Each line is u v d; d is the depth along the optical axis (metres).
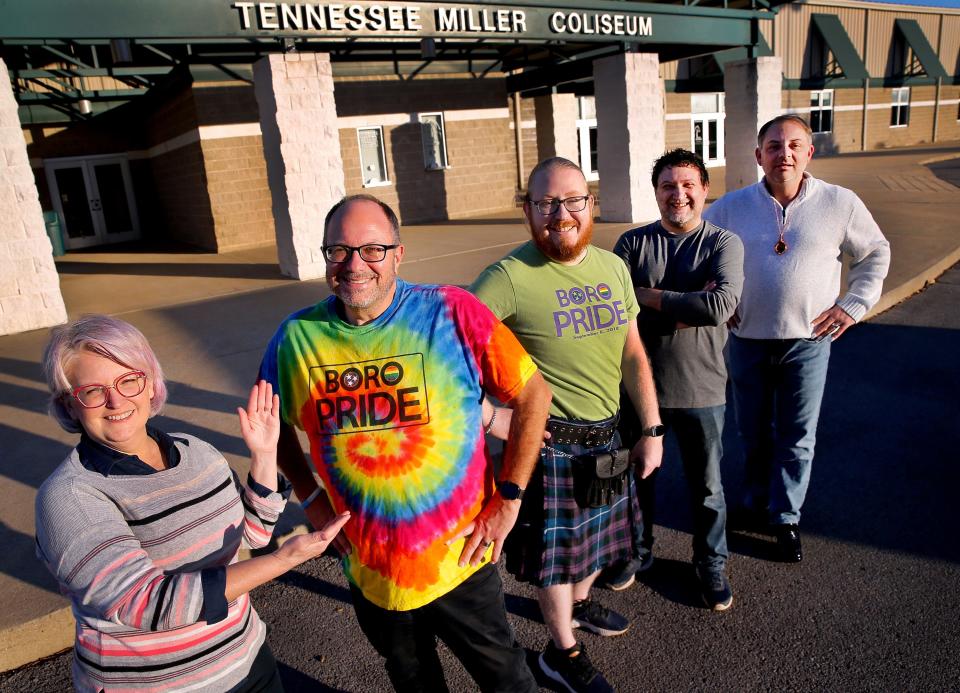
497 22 11.40
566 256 2.38
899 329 6.87
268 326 7.52
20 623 2.76
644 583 3.18
